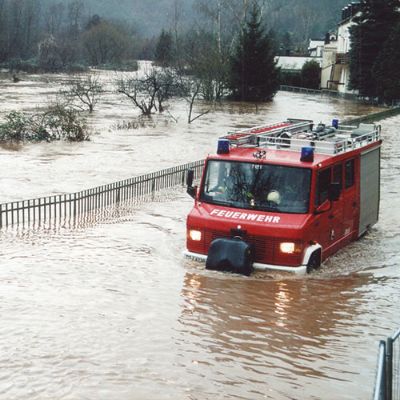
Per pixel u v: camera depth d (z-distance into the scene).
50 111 41.12
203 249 13.40
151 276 12.91
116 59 149.38
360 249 15.55
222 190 13.66
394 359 7.67
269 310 11.20
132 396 8.09
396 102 74.31
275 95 87.62
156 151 35.09
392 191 23.67
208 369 8.89
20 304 11.11
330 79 100.25
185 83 71.94
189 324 10.46
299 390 8.37
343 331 10.40
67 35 188.50
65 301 11.34
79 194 19.78
